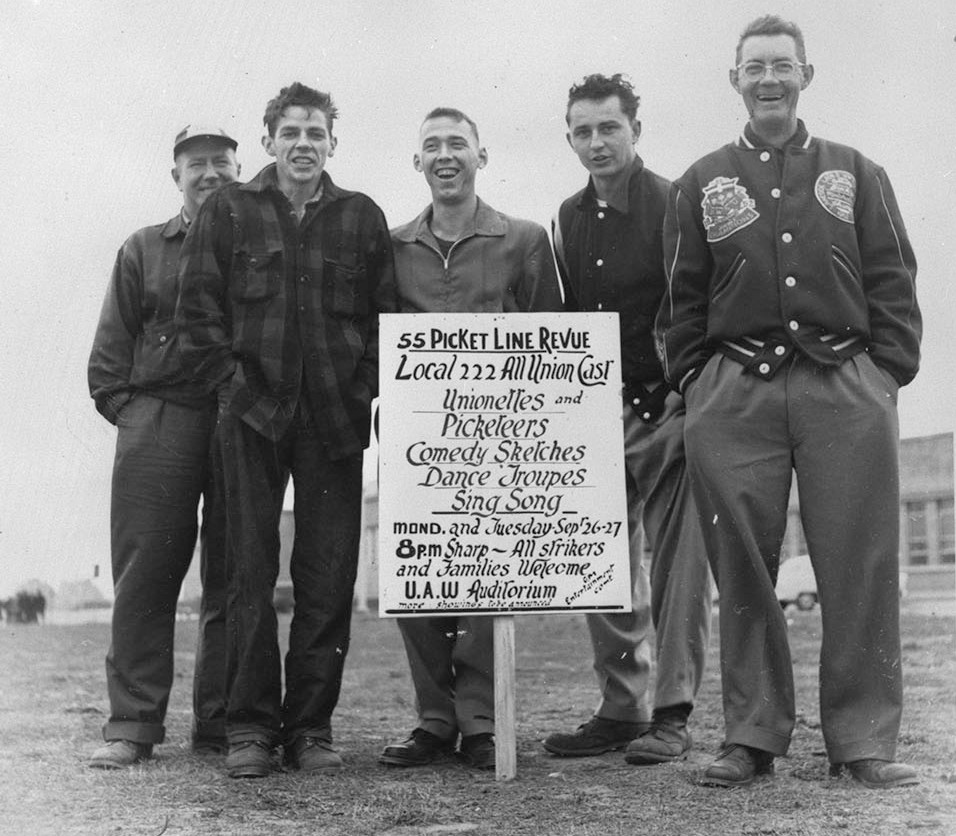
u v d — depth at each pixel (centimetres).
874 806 410
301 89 504
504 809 423
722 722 609
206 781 471
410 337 485
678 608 509
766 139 469
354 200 507
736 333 455
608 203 531
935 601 1155
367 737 609
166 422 526
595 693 808
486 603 478
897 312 453
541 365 488
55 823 417
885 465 442
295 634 493
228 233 495
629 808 419
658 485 518
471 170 521
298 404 488
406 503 480
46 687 855
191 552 534
